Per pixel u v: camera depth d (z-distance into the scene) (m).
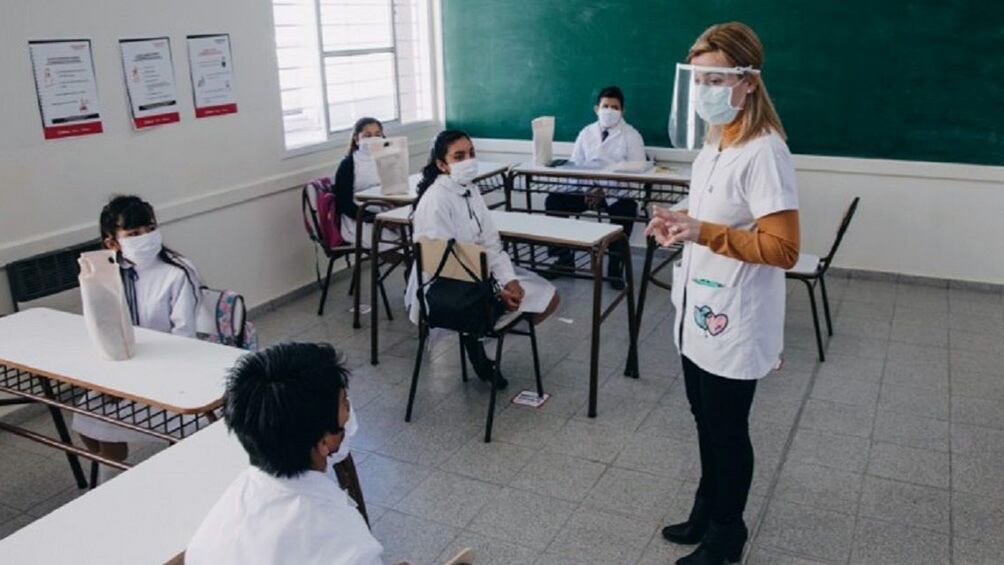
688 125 2.18
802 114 4.86
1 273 3.23
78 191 3.52
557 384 3.56
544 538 2.49
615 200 5.02
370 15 5.32
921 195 4.70
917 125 4.62
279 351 1.16
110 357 2.11
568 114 5.57
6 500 2.77
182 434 2.00
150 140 3.83
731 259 2.02
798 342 3.99
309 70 4.90
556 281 4.99
